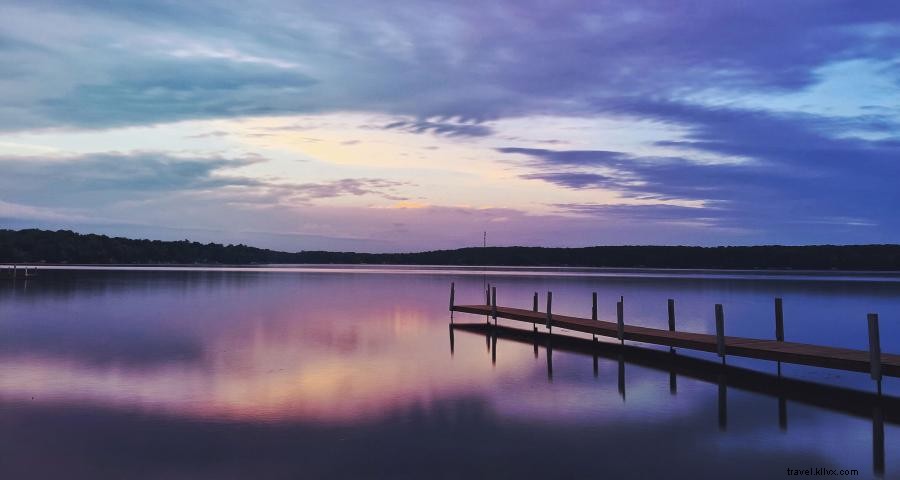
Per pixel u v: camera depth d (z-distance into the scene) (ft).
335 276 300.20
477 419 40.04
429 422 39.22
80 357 60.34
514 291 181.47
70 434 35.88
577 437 36.47
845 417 41.70
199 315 101.81
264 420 39.17
